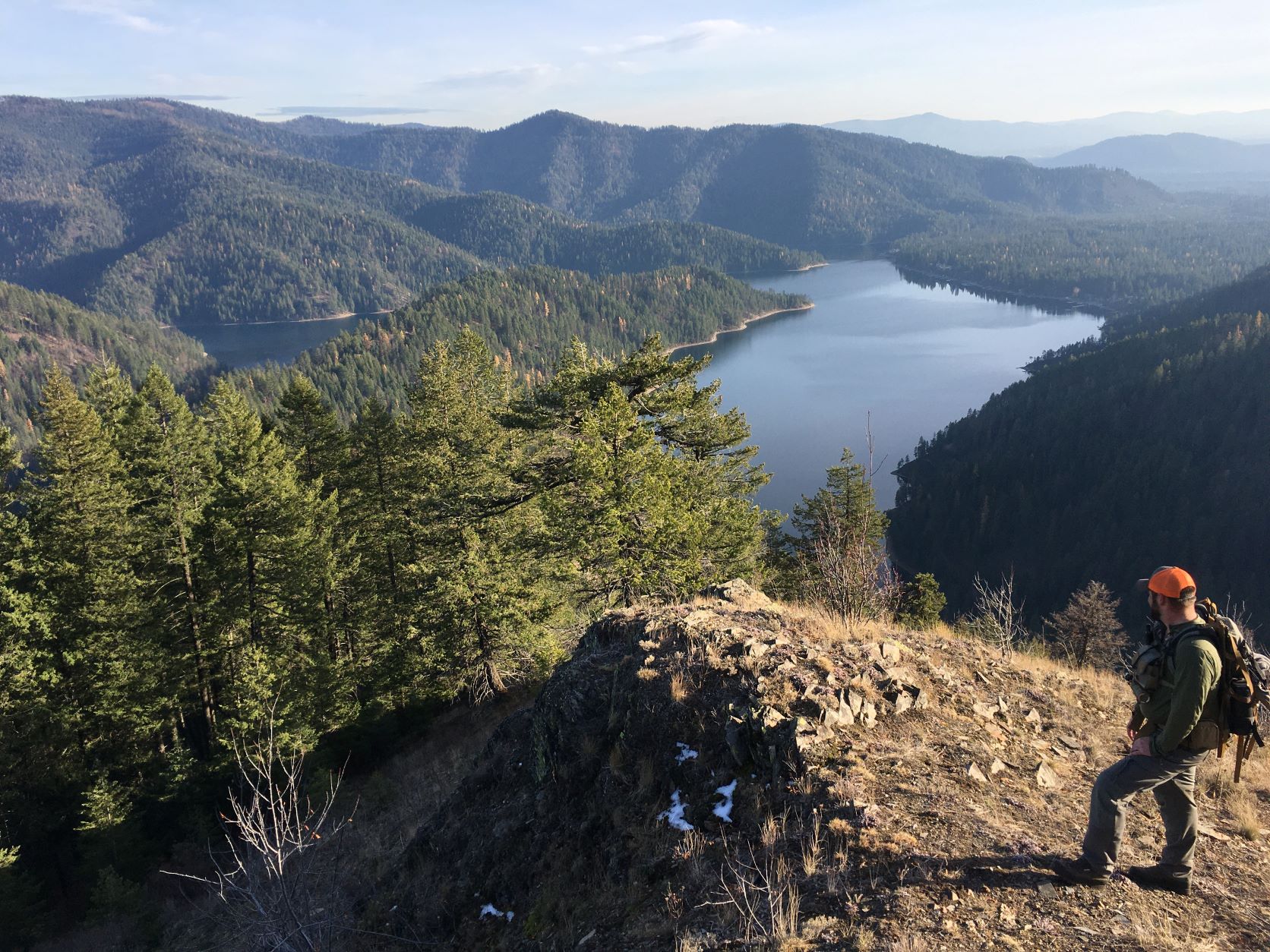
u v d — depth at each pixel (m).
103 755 23.95
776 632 8.06
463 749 19.92
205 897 16.88
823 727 6.18
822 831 5.07
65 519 23.58
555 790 7.48
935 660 7.97
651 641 8.17
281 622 23.70
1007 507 137.12
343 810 17.56
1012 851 4.72
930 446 167.12
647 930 5.00
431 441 26.30
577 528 18.36
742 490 21.61
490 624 23.39
